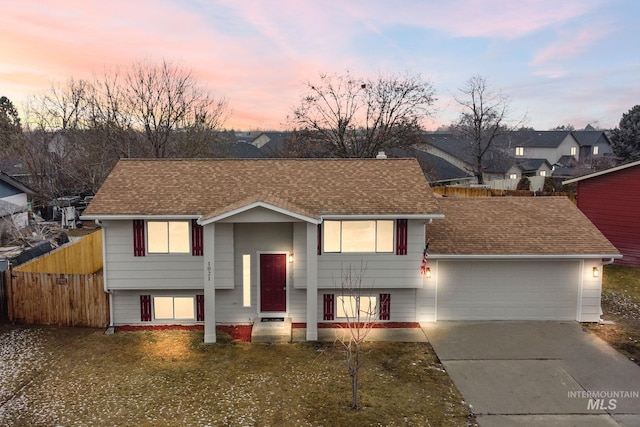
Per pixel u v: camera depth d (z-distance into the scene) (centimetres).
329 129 4219
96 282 1514
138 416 992
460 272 1577
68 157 4028
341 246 1509
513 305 1596
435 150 5922
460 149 5934
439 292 1584
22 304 1539
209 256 1388
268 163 1750
